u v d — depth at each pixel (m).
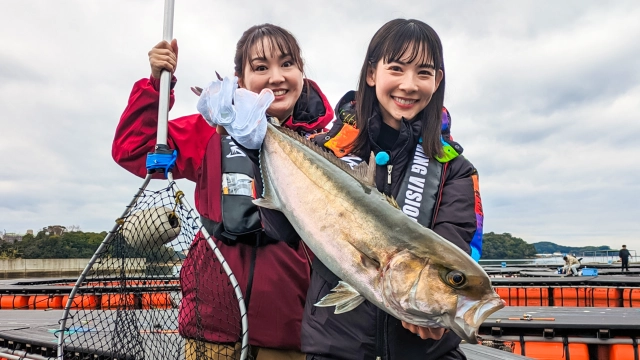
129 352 3.45
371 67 2.83
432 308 2.00
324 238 2.28
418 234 2.09
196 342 3.23
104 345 4.16
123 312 3.50
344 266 2.21
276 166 2.54
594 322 7.36
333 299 2.24
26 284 17.56
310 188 2.39
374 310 2.45
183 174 3.80
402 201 2.59
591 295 14.13
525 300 14.60
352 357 2.44
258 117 2.53
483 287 1.97
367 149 2.80
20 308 13.62
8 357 6.03
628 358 6.87
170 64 3.14
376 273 2.12
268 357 3.43
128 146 3.55
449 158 2.76
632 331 7.05
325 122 3.88
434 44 2.70
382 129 2.84
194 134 3.76
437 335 2.20
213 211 3.48
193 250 3.37
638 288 13.69
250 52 3.55
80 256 52.91
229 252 3.44
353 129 2.88
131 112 3.48
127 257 3.10
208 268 3.40
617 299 13.89
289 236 2.79
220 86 2.54
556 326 7.21
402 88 2.62
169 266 3.29
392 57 2.64
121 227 2.93
